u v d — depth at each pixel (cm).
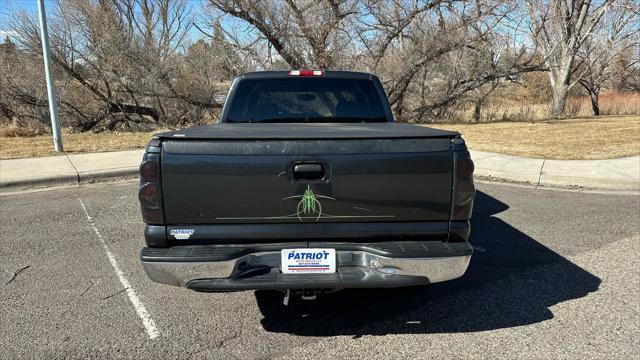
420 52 2017
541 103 3144
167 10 2500
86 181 859
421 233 305
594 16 2427
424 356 305
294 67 2008
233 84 463
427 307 375
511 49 2217
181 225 299
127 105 1891
